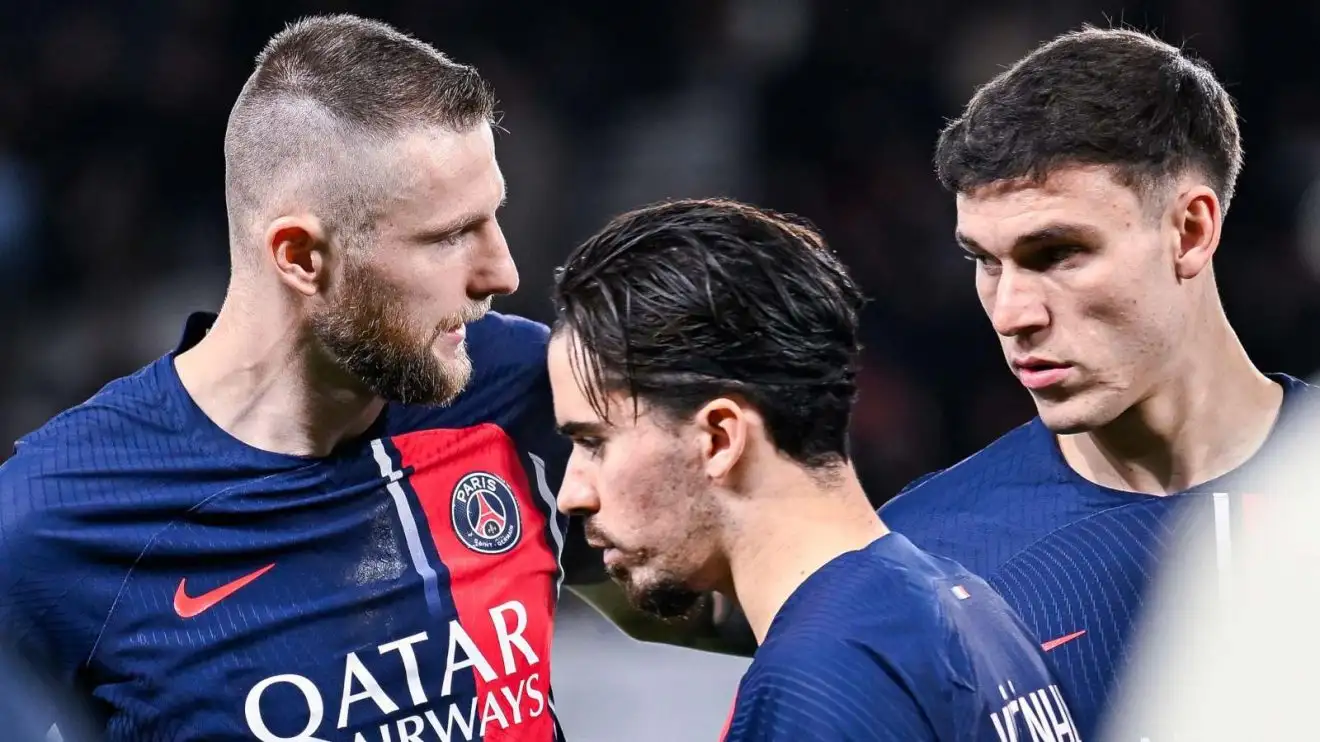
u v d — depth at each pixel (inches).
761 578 219.9
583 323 219.9
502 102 1055.6
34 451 282.0
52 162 1029.8
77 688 280.2
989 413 917.8
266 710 279.0
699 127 1071.0
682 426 217.3
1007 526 292.0
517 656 299.1
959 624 216.4
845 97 1069.1
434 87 278.1
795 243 222.2
